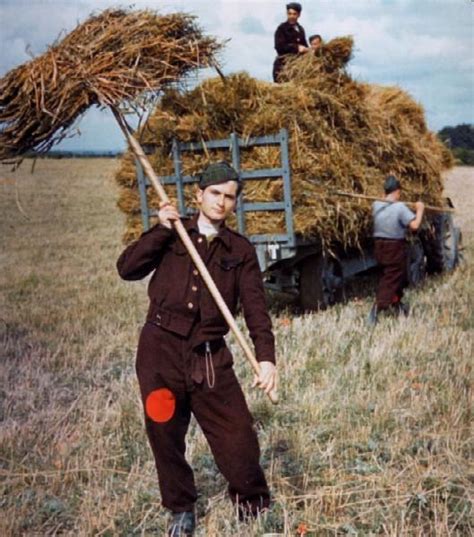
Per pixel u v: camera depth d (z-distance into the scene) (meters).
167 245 3.58
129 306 9.98
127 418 5.35
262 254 8.38
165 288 3.52
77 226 19.42
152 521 3.87
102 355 7.35
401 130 10.09
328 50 8.84
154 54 5.13
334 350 6.91
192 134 8.40
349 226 8.72
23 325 8.78
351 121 9.06
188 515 3.68
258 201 8.29
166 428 3.55
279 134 8.11
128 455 4.74
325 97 8.55
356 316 8.51
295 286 9.17
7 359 7.18
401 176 10.16
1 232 17.95
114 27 4.98
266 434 4.88
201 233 3.58
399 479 4.20
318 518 3.81
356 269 10.09
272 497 4.01
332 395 5.67
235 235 3.65
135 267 3.54
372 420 5.12
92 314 9.44
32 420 5.42
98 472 4.43
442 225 11.66
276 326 8.09
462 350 6.81
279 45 10.50
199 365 3.53
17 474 4.46
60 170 32.44
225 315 3.46
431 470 4.27
